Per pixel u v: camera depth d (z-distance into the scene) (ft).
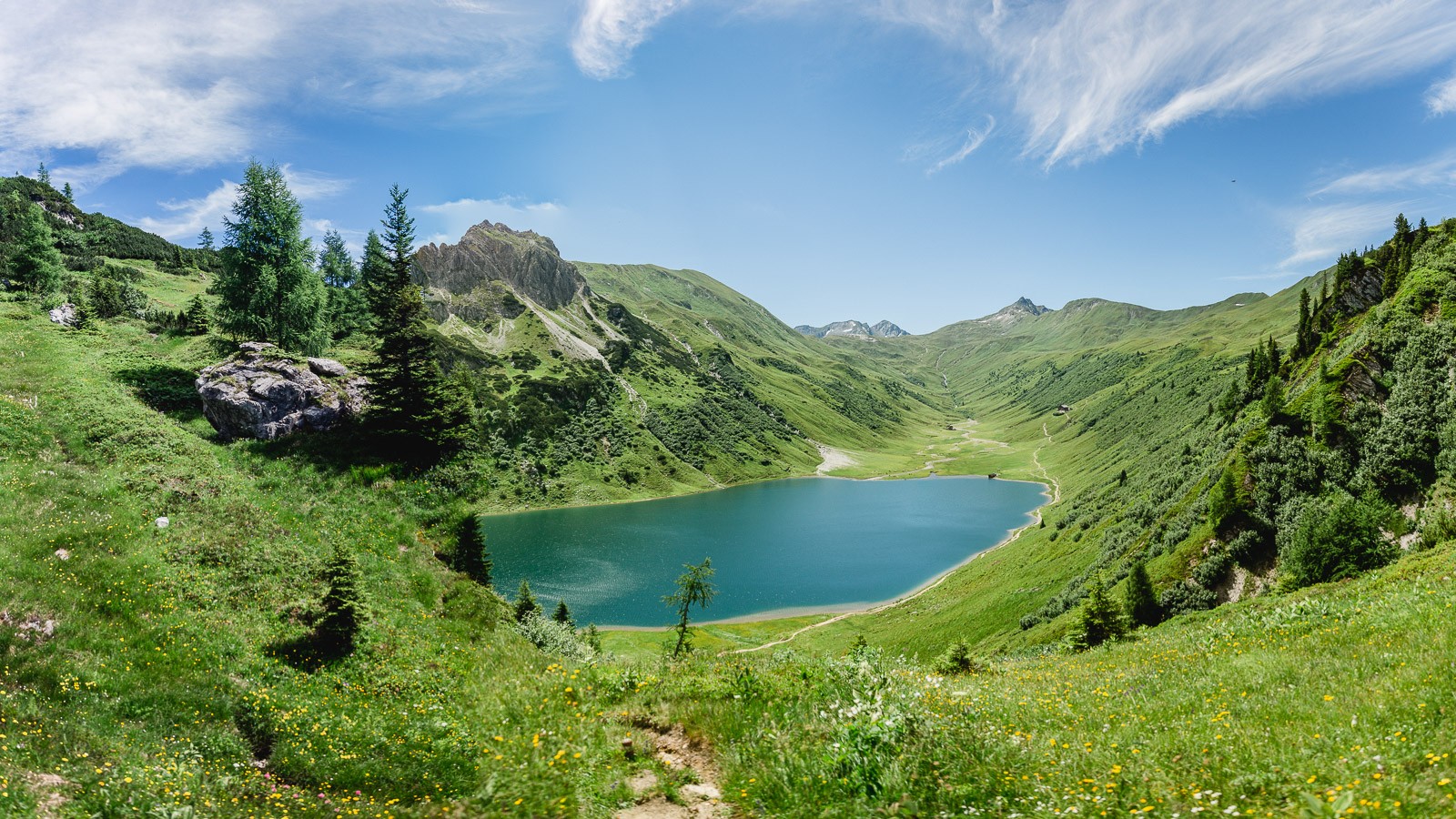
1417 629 40.32
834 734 30.53
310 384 132.36
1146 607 237.25
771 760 29.91
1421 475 218.18
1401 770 21.54
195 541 87.66
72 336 172.65
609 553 464.24
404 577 96.68
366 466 120.16
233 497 100.83
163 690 61.72
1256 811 20.59
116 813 37.65
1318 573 178.29
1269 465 250.98
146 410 124.47
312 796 46.85
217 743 55.93
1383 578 89.25
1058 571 345.10
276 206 179.11
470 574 109.40
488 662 77.51
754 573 431.43
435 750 51.29
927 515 638.12
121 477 96.78
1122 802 22.63
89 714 53.93
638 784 31.30
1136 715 34.32
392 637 80.69
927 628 320.70
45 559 74.02
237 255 175.52
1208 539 250.98
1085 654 84.94
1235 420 392.47
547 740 35.19
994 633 298.76
